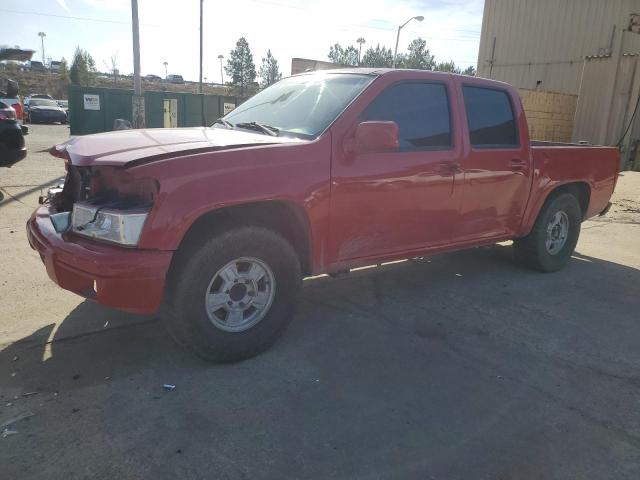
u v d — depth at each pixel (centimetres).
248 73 8144
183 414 291
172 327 328
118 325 396
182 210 301
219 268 327
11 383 315
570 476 254
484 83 481
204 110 2162
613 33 1595
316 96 417
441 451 268
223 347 338
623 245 725
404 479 247
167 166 299
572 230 586
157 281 298
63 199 371
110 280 290
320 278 533
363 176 380
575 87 1852
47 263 324
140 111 1556
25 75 7162
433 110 435
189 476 244
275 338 365
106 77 8394
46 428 274
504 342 398
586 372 357
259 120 430
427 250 448
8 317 402
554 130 1723
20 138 848
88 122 2006
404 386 329
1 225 654
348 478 247
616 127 1627
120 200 319
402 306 463
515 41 2012
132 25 1499
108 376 327
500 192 490
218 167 315
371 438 276
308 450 265
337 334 400
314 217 360
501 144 489
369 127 352
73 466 247
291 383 328
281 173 339
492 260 623
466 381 338
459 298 488
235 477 245
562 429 291
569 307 476
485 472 254
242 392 315
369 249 405
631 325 439
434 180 427
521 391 329
